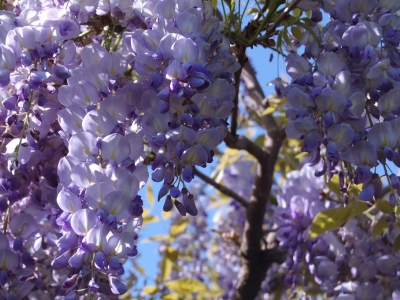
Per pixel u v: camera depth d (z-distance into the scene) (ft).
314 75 1.42
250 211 2.52
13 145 1.45
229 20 1.72
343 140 1.37
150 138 1.35
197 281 2.78
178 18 1.36
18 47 1.36
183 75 1.29
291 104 1.41
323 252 2.17
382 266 2.05
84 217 1.21
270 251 2.55
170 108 1.35
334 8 1.52
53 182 1.56
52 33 1.40
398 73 1.39
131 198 1.25
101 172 1.23
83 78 1.40
